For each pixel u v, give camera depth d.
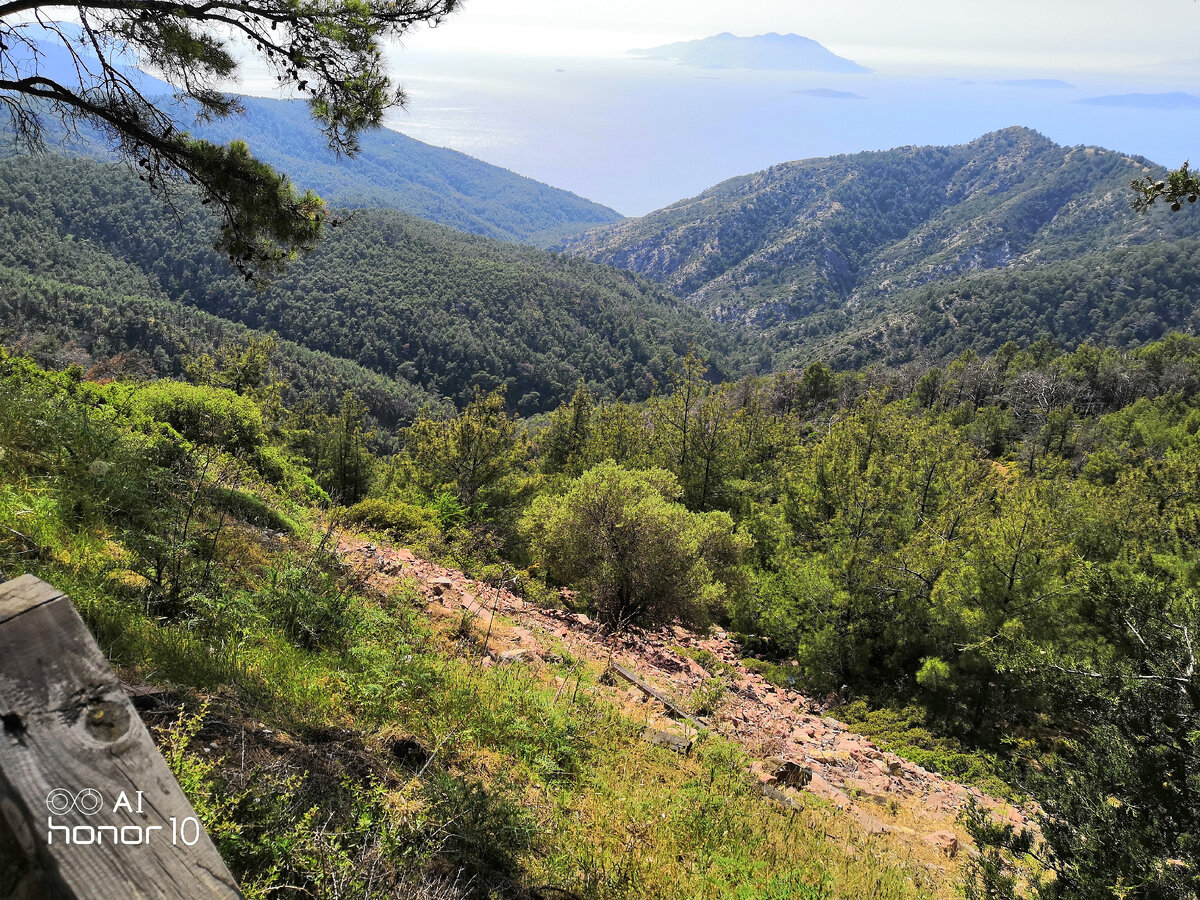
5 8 5.87
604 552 12.61
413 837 2.99
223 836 2.28
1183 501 24.42
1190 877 3.91
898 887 4.99
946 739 12.81
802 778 7.20
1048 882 4.61
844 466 22.09
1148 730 4.70
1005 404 79.69
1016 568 15.06
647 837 4.37
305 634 5.29
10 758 0.85
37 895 0.82
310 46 6.73
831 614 16.25
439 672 5.54
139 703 3.05
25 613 0.93
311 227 7.62
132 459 6.09
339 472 33.56
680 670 10.07
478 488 21.80
